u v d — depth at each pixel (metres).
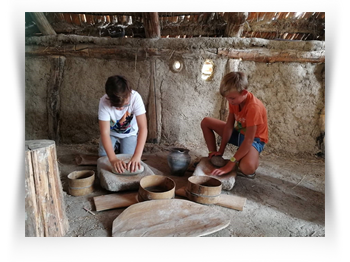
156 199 1.56
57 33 3.21
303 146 3.18
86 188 1.79
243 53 3.04
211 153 2.34
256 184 2.18
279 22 2.99
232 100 1.99
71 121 3.26
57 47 3.04
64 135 3.28
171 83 3.24
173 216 1.46
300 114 3.16
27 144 1.25
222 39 3.01
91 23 3.09
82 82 3.21
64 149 3.00
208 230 1.35
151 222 1.40
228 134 2.34
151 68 3.20
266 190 2.06
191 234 1.32
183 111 3.30
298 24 2.99
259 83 3.17
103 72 3.21
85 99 3.23
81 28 3.15
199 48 3.05
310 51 2.97
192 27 3.13
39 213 1.21
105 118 1.95
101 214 1.55
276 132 3.21
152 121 3.28
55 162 1.32
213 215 1.49
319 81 3.10
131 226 1.36
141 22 3.08
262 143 2.19
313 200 1.90
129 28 3.18
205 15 2.91
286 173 2.50
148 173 1.95
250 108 1.99
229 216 1.58
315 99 3.12
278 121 3.20
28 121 3.22
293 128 3.19
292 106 3.16
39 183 1.20
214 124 2.47
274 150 3.22
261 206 1.76
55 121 3.21
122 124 2.20
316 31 3.05
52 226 1.27
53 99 3.17
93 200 1.71
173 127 3.34
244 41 2.99
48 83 3.17
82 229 1.38
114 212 1.58
